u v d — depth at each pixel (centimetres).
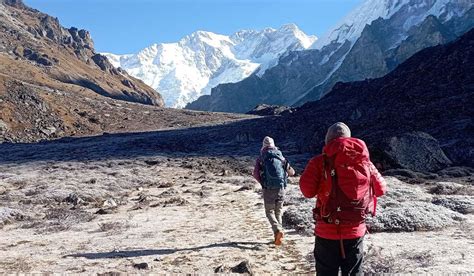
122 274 839
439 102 5241
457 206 1403
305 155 4562
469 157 3044
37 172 3616
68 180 2934
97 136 9075
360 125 5209
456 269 778
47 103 11038
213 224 1370
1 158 5388
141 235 1241
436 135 3922
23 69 17250
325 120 7156
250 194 2066
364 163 549
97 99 14662
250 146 6462
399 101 6353
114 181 2817
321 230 558
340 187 539
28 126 9625
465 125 3981
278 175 1057
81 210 1766
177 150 6081
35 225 1495
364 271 793
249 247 1051
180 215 1570
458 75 6475
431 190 1888
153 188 2619
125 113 12938
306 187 562
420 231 1132
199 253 1007
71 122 10844
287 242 1096
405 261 844
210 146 6738
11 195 2262
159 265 916
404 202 1422
